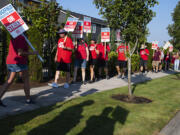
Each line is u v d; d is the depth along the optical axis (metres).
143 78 10.16
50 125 3.02
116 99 5.09
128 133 2.95
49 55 7.84
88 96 5.27
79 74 8.58
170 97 5.68
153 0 5.04
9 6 3.56
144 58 12.16
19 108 3.82
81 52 7.07
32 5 8.05
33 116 3.38
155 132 3.11
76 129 2.94
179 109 4.46
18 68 3.79
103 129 3.02
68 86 6.44
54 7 7.62
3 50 6.47
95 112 3.79
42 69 7.28
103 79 9.12
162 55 14.53
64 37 6.29
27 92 4.15
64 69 6.31
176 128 3.39
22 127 2.88
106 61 9.16
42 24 7.30
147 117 3.74
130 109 4.20
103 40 8.79
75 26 7.34
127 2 5.00
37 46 6.77
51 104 4.27
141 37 5.28
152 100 5.22
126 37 5.38
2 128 2.79
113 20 5.25
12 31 3.58
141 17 5.04
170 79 10.01
